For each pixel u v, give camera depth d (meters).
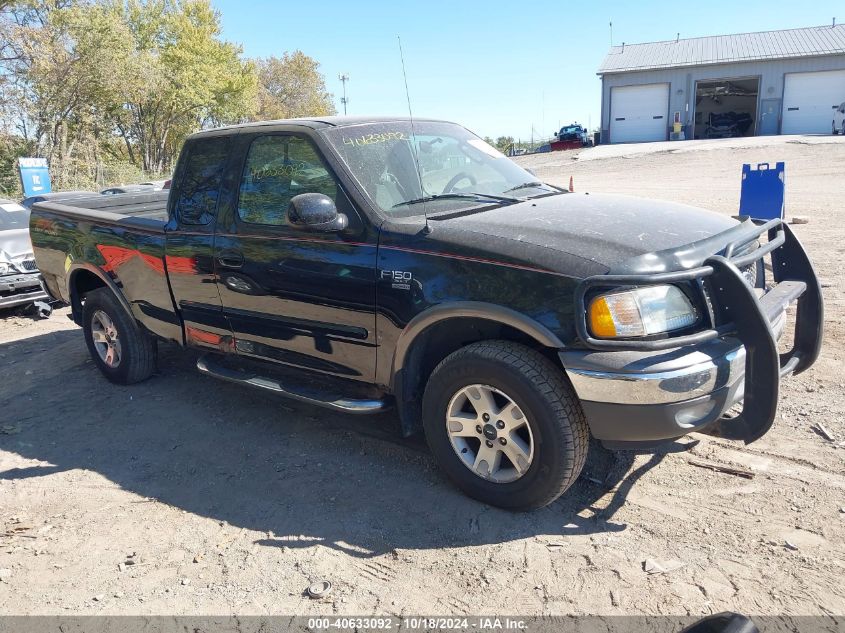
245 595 2.97
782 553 2.98
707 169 23.36
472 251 3.27
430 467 3.93
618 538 3.17
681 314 3.03
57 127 33.41
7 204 9.62
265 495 3.79
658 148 33.81
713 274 3.09
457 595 2.88
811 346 3.80
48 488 4.06
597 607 2.74
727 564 2.94
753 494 3.43
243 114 49.84
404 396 3.66
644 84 41.03
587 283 2.89
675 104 40.78
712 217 3.72
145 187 16.77
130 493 3.94
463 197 3.96
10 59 29.00
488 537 3.25
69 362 6.48
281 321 4.10
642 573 2.92
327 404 3.87
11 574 3.24
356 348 3.77
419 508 3.53
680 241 3.21
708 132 41.34
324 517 3.53
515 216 3.54
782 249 3.91
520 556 3.09
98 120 36.47
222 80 46.06
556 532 3.25
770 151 27.06
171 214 4.73
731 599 2.73
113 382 5.72
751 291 2.98
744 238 3.43
